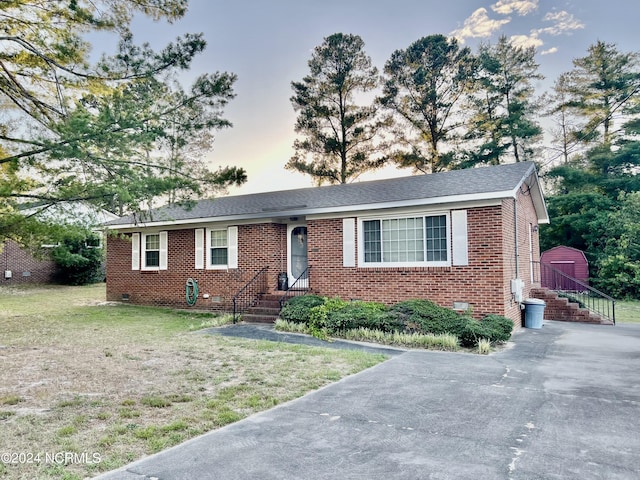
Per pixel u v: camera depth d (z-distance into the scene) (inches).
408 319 372.8
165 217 502.3
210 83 339.6
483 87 1159.0
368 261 469.1
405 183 526.3
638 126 988.6
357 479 128.3
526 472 132.7
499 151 1122.0
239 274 562.9
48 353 319.0
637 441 157.1
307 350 328.2
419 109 1182.3
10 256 916.0
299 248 552.4
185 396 214.7
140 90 339.0
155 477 129.6
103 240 992.2
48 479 128.6
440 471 133.3
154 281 642.2
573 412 189.3
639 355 313.6
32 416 185.5
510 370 268.7
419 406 198.4
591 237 890.7
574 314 512.7
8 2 330.6
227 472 132.8
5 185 315.9
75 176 343.0
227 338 382.0
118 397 213.6
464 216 414.6
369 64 1189.1
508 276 416.5
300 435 163.6
